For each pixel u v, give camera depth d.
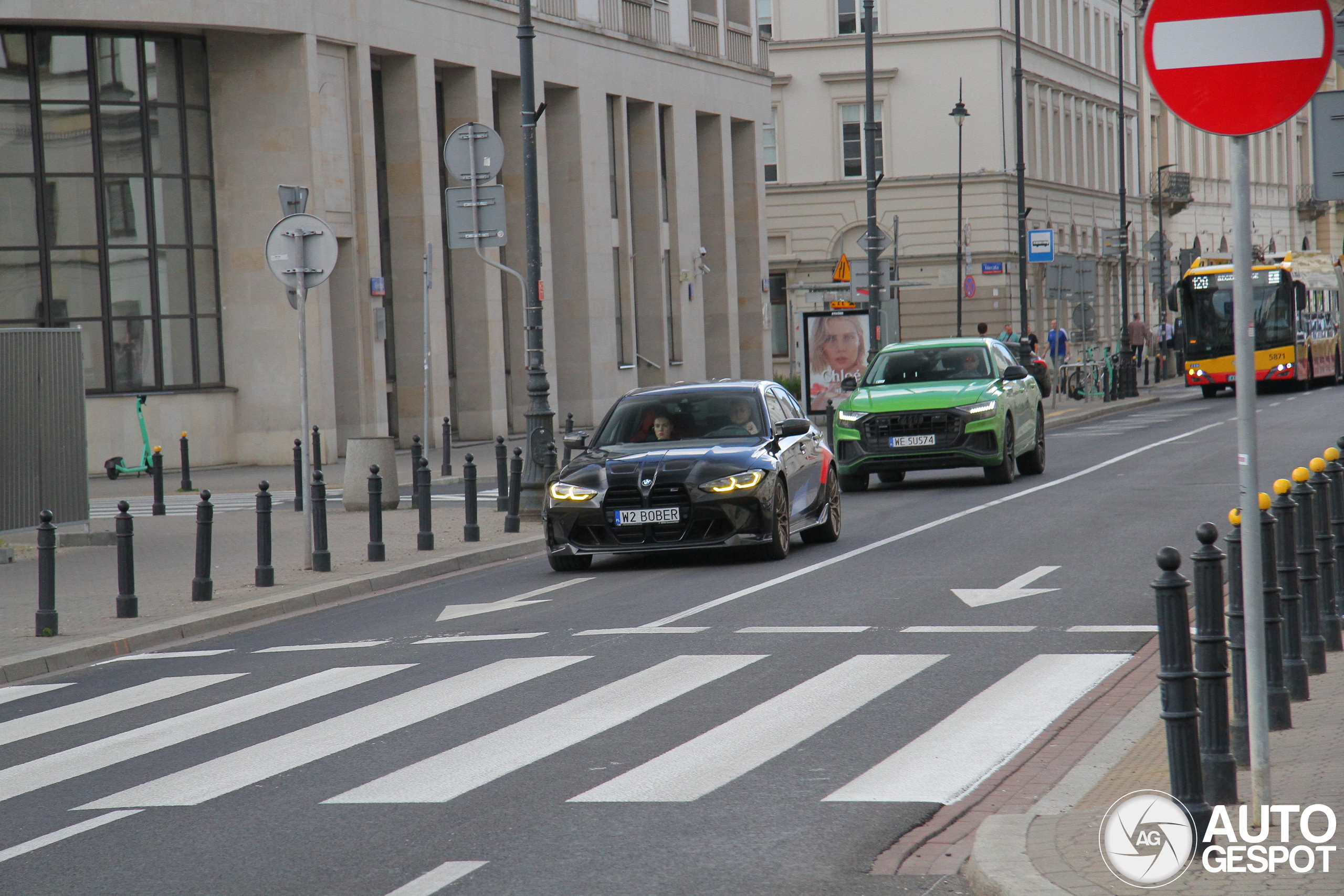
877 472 31.75
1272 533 10.60
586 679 13.65
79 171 42.47
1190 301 67.44
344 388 46.22
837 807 9.44
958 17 82.00
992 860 7.86
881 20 83.12
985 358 32.62
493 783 10.29
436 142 49.53
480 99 51.62
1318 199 12.93
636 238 62.12
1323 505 13.27
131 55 43.09
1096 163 99.56
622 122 60.06
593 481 20.98
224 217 44.72
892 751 10.77
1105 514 25.16
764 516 20.72
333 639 16.86
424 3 48.81
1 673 15.75
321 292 44.62
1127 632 14.90
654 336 62.22
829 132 84.12
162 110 43.69
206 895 8.22
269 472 42.72
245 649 16.61
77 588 21.09
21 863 9.01
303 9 44.00
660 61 62.34
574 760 10.84
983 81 81.94
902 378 32.69
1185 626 8.36
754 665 13.98
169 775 11.04
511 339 55.44
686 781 10.14
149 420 43.16
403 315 49.00
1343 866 7.48
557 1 55.56
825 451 23.66
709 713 12.10
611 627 16.34
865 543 22.83
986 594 17.53
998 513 26.03
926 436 30.83
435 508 31.16
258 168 44.47
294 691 13.95
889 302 47.38
